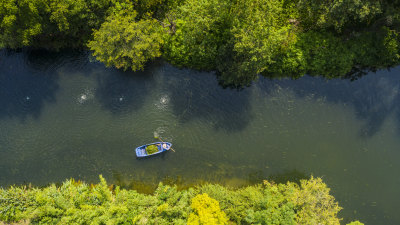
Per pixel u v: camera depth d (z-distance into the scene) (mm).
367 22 29906
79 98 34094
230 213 27703
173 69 34438
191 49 31031
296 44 31703
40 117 33656
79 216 25719
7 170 32375
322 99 33906
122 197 27594
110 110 33906
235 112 33750
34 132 33312
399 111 33375
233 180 32469
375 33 31469
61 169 32469
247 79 32219
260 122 33594
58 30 31938
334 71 32969
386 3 26844
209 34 30719
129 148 33031
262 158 32938
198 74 34344
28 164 32531
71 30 31656
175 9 32094
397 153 32750
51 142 33094
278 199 27719
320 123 33625
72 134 33312
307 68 32531
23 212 26516
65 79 34375
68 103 34000
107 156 32875
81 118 33688
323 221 26375
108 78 34406
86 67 34406
